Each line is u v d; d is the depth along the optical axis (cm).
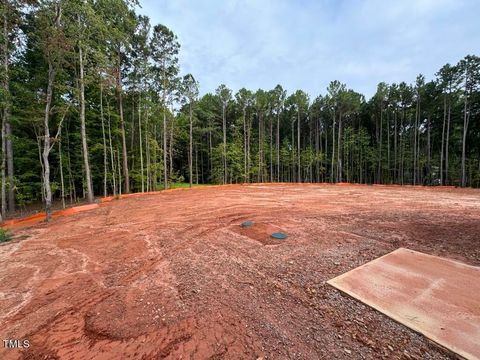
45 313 254
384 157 2741
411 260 359
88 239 527
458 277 301
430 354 183
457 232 503
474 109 2278
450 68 2150
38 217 830
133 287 307
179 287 303
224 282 314
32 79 1006
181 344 201
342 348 192
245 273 339
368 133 3055
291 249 428
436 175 2477
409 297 260
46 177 796
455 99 2180
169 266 371
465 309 234
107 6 1002
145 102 1633
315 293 279
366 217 669
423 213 715
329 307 251
